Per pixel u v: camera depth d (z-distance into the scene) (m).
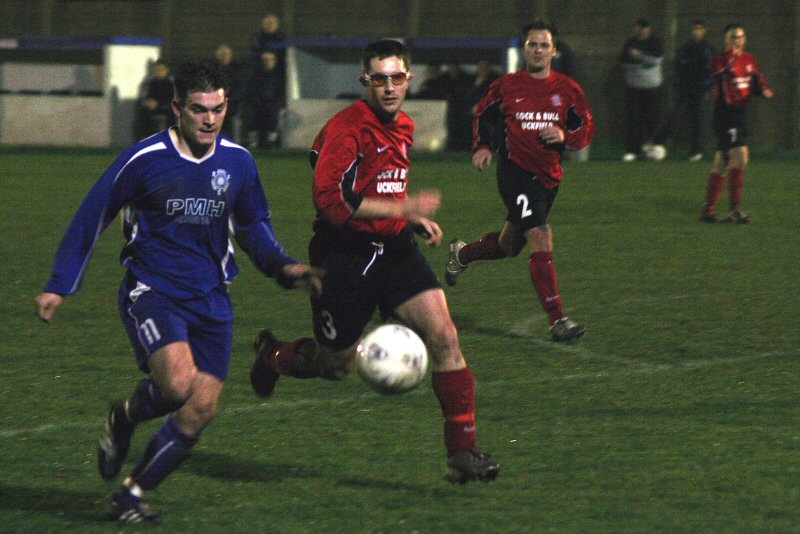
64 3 83.19
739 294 28.84
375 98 15.89
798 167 61.38
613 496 14.84
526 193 24.45
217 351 14.30
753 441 17.06
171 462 14.03
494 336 24.44
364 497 14.91
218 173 14.07
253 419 18.42
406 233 16.31
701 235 39.19
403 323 16.14
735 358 22.23
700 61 64.12
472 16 76.50
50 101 75.44
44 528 13.92
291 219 43.25
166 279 14.13
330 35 79.12
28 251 36.06
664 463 16.12
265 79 71.06
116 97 75.00
